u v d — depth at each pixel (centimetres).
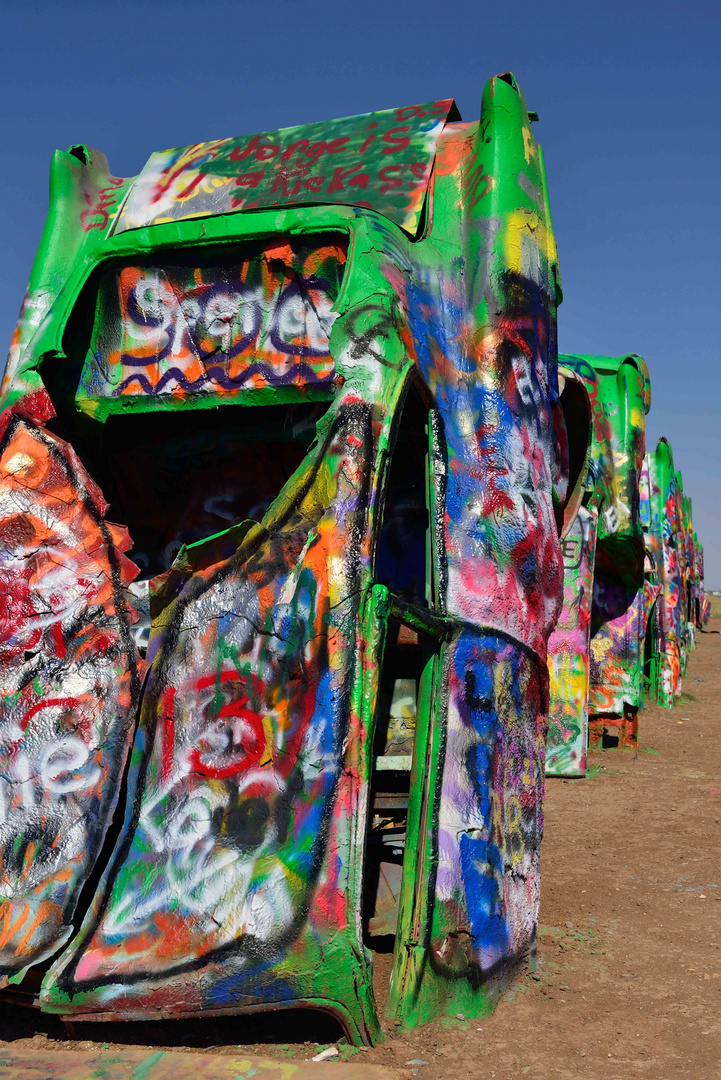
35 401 396
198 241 391
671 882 536
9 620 367
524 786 399
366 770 301
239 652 326
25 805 343
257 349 390
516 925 380
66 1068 286
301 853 301
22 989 313
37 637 363
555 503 529
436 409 365
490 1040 318
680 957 414
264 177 427
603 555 996
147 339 407
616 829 664
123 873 321
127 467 466
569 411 608
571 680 862
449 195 421
